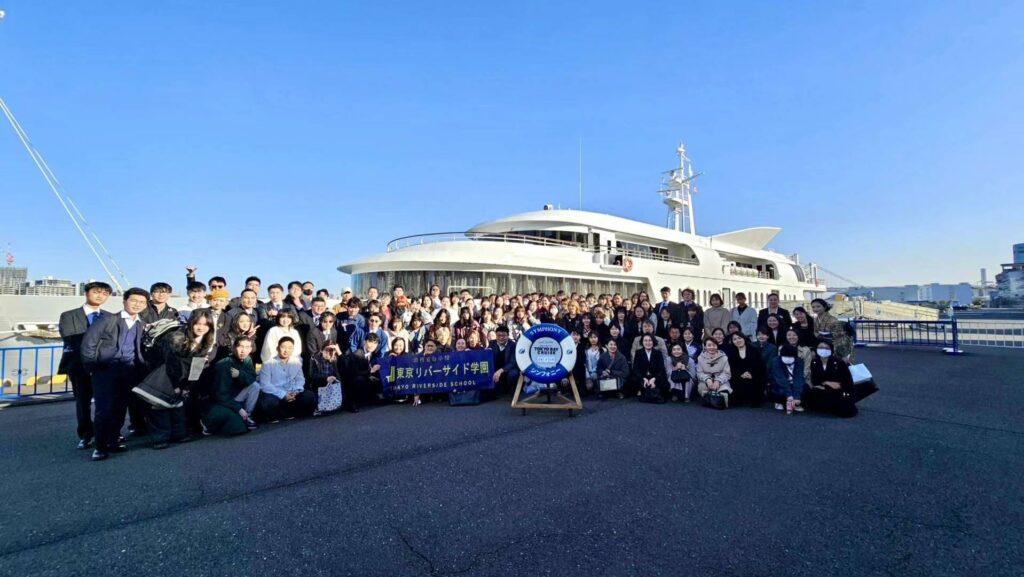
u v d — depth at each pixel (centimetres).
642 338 881
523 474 464
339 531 347
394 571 292
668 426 656
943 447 542
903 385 947
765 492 414
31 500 411
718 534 337
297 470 485
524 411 764
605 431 630
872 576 282
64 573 293
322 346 777
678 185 3444
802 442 568
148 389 561
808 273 3988
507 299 1279
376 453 541
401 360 848
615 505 389
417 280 1686
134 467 501
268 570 294
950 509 378
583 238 2162
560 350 770
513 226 2227
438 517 369
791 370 748
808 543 323
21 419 752
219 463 511
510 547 321
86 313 603
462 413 762
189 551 319
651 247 2572
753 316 1008
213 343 628
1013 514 367
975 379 1007
